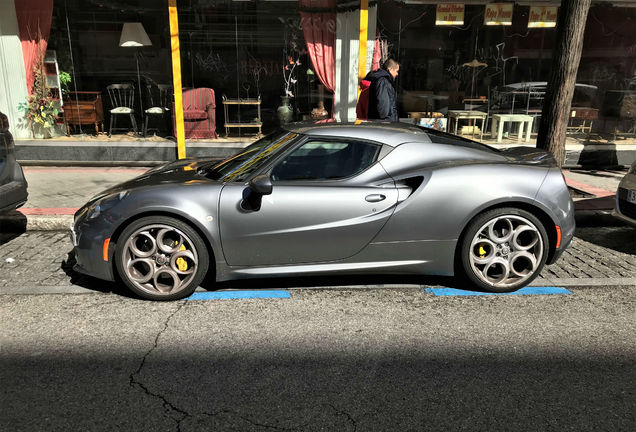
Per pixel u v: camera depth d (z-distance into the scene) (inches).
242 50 339.0
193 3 327.6
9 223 226.8
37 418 101.3
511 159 166.2
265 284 169.3
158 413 103.0
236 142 349.4
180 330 137.6
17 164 210.4
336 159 155.9
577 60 255.0
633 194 201.0
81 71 344.2
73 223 161.3
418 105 348.8
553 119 263.6
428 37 339.3
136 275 154.2
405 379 115.3
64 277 174.7
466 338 134.3
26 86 342.6
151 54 341.4
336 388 111.7
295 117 352.5
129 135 355.3
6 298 157.8
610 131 362.6
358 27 338.0
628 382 114.7
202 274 154.0
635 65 356.8
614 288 169.0
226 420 100.9
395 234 153.9
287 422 100.4
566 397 109.0
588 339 134.3
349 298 159.0
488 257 159.6
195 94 342.3
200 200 148.9
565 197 159.8
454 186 152.9
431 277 176.1
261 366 120.2
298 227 151.1
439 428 98.9
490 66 347.6
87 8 332.8
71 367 119.5
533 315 148.3
